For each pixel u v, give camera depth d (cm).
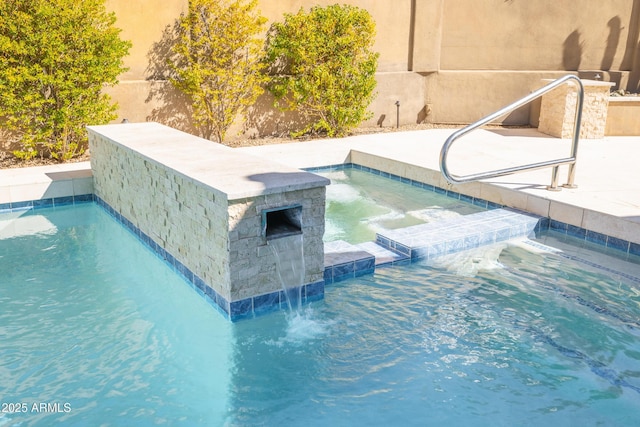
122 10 884
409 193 780
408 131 1102
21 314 446
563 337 408
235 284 419
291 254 439
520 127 1157
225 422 320
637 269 519
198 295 479
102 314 447
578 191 654
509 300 464
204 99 952
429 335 411
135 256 565
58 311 452
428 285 492
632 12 1151
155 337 412
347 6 1028
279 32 1004
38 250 580
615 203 606
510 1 1133
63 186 727
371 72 1041
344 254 521
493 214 642
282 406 333
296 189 421
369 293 477
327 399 339
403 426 315
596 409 329
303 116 1073
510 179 717
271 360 381
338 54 1013
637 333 412
